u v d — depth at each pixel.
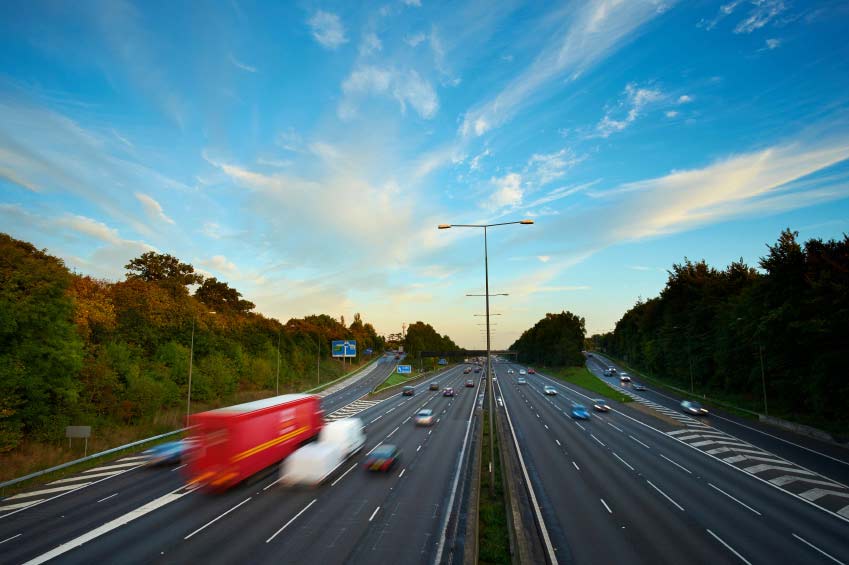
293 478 23.95
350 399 72.25
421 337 173.38
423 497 22.23
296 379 91.94
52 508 21.34
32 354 32.97
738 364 62.81
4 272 32.38
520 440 37.66
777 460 31.69
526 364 188.38
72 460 30.20
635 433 42.06
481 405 63.03
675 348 88.25
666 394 76.56
